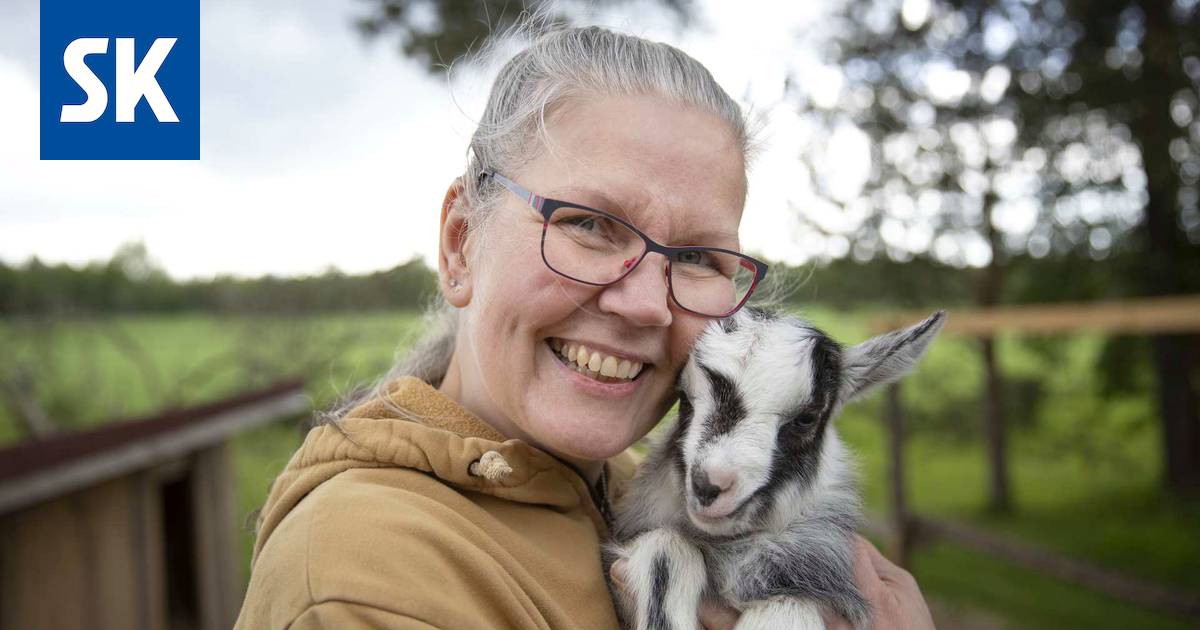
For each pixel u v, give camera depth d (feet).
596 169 1.60
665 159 1.63
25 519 4.01
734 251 1.75
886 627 1.91
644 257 1.62
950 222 9.89
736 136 1.76
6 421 10.29
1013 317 5.95
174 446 4.77
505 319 1.62
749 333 1.89
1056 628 6.66
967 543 6.59
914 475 12.44
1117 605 7.13
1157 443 13.00
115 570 4.59
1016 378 13.06
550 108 1.63
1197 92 8.50
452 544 1.45
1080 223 9.98
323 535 1.43
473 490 1.62
